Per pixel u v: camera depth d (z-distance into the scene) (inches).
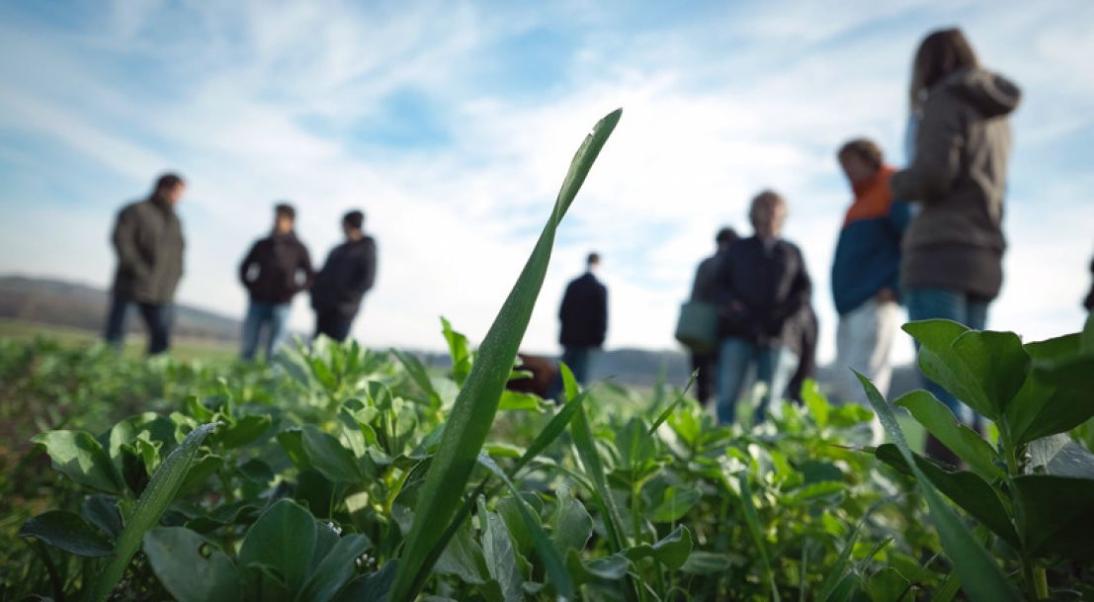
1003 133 116.3
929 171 109.7
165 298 270.5
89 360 181.2
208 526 25.7
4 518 51.5
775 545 42.9
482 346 18.1
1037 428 18.3
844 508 50.5
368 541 20.3
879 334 138.9
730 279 173.6
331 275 274.7
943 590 21.0
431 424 39.5
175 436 29.6
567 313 281.0
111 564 19.4
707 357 213.2
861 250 141.9
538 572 23.4
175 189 272.5
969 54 116.5
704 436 48.8
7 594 31.2
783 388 171.8
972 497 18.4
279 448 37.6
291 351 55.0
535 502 26.9
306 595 19.0
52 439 26.3
